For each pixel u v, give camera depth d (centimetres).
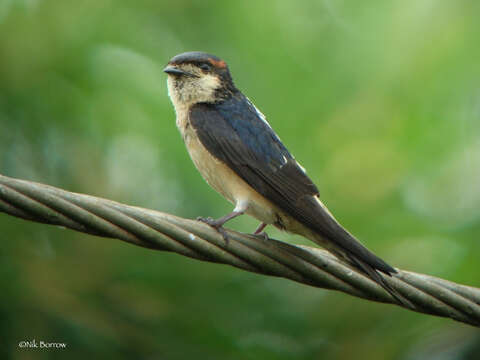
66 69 1212
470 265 1137
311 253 804
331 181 1217
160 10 1288
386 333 1186
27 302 1077
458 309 800
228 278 1164
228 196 982
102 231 727
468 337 1162
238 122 989
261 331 1147
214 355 1091
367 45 1277
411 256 1165
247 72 1259
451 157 1224
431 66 1238
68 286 1106
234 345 1093
